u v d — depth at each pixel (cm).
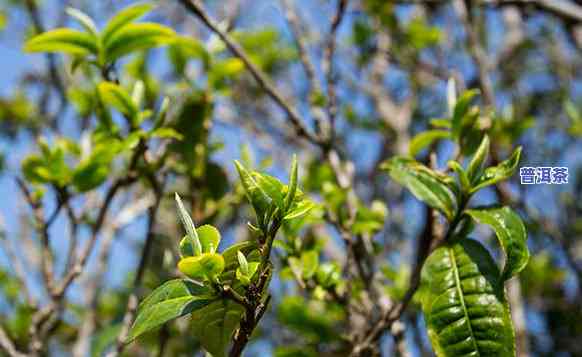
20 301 127
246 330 80
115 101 105
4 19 164
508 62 198
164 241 135
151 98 123
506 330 85
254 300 80
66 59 150
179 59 115
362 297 107
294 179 81
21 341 122
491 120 99
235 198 117
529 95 207
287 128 188
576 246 183
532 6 145
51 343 142
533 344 186
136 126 107
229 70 114
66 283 107
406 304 94
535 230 154
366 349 94
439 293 88
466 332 86
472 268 88
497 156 116
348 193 108
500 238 87
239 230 132
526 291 173
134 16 102
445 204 91
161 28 103
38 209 109
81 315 141
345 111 178
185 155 112
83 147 115
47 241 108
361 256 107
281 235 105
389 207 177
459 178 90
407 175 92
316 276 103
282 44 179
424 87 193
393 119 169
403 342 100
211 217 117
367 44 165
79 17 102
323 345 109
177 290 80
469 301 87
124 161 117
